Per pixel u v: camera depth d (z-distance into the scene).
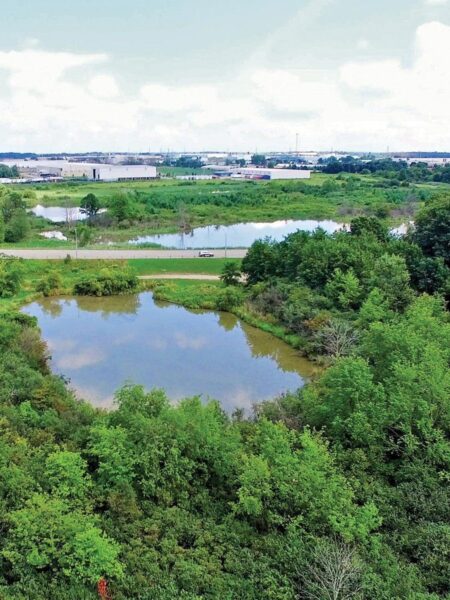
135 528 29.48
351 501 31.75
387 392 40.38
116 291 92.44
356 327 63.31
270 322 76.81
